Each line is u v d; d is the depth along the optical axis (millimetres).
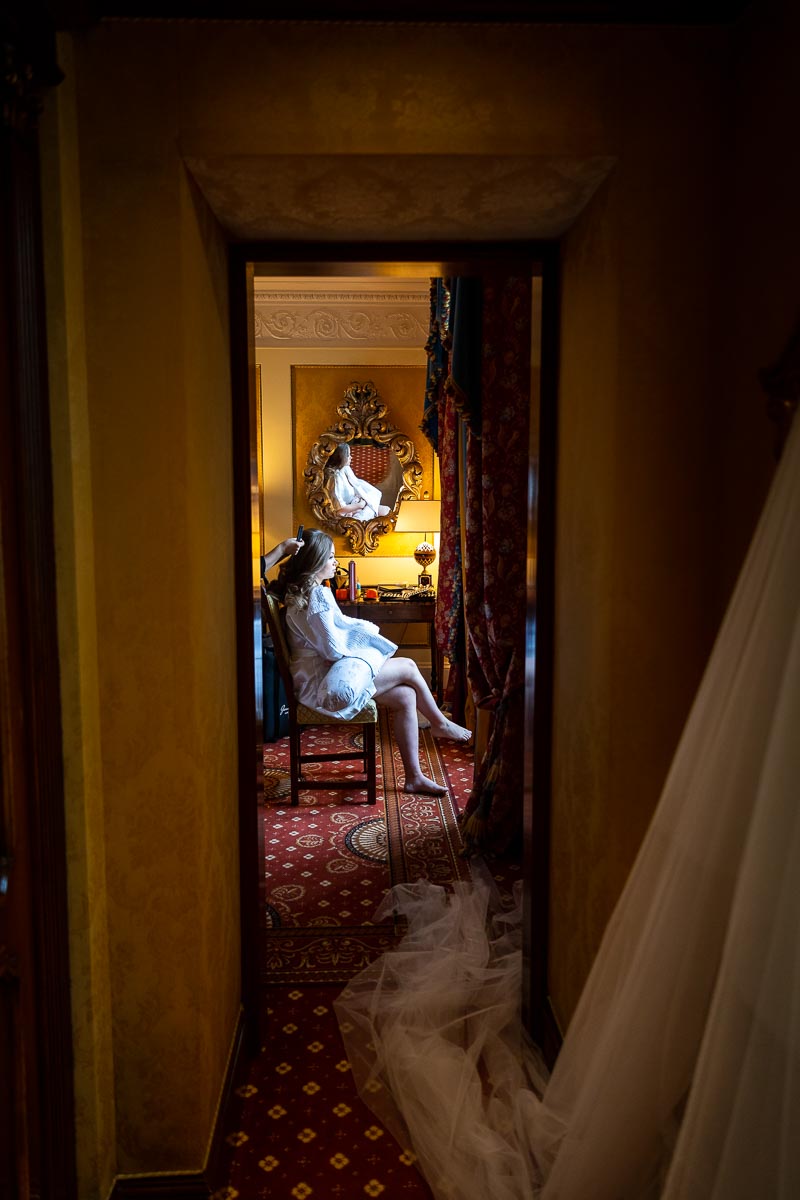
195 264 1745
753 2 1567
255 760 2293
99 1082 1733
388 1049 2312
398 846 3717
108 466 1675
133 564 1696
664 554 1770
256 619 2299
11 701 1413
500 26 1637
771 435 1516
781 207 1471
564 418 2121
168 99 1614
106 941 1776
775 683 1239
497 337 3234
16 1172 1432
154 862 1771
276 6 1589
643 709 1796
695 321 1722
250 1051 2348
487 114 1645
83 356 1639
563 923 2203
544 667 2299
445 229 2043
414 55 1629
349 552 6246
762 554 1261
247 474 2193
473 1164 1911
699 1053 1257
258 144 1626
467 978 2631
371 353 6105
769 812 1160
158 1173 1841
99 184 1625
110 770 1745
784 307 1466
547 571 2268
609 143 1667
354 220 1970
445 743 5258
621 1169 1490
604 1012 1626
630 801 1814
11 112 1349
